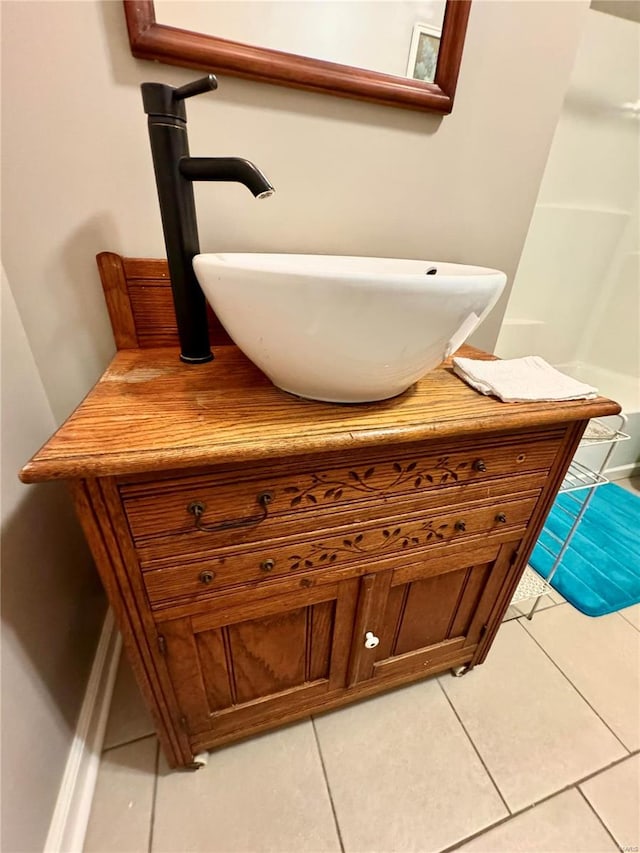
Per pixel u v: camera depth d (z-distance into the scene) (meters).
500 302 0.95
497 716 0.85
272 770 0.75
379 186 0.72
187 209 0.51
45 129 0.53
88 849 0.64
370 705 0.87
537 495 0.66
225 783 0.73
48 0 0.48
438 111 0.68
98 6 0.49
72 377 0.69
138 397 0.49
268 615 0.58
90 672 0.79
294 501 0.49
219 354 0.65
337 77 0.60
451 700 0.88
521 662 0.97
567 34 0.71
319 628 0.65
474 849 0.67
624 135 1.79
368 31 0.61
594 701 0.89
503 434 0.55
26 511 0.61
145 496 0.42
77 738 0.69
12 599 0.55
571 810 0.72
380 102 0.65
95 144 0.56
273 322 0.39
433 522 0.60
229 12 0.55
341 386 0.46
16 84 0.50
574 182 1.83
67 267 0.62
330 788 0.73
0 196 0.55
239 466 0.43
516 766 0.77
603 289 2.14
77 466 0.35
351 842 0.67
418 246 0.80
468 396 0.55
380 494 0.53
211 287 0.42
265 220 0.69
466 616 0.79
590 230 1.95
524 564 0.75
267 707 0.71
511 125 0.75
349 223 0.74
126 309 0.64
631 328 2.05
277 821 0.68
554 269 2.00
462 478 0.57
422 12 0.62
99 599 0.89
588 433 1.06
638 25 1.54
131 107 0.55
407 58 0.65
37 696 0.59
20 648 0.56
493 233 0.85
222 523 0.47
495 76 0.70
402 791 0.73
